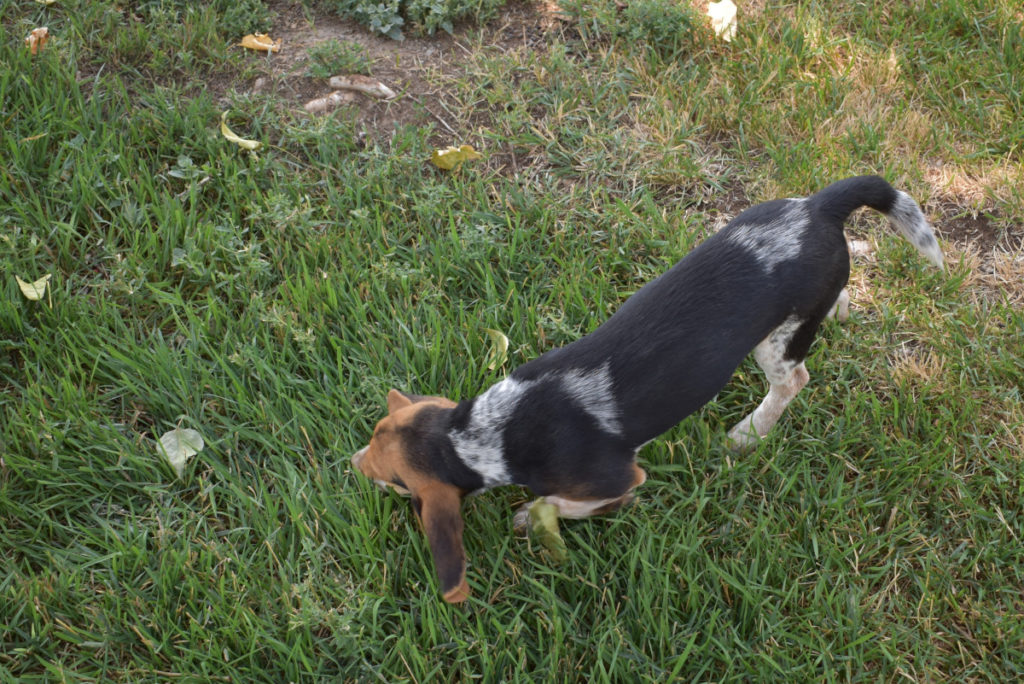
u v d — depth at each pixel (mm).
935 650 1176
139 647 1162
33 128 1468
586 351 1157
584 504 1170
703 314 1150
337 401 1298
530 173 1523
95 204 1432
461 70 1615
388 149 1530
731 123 1577
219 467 1248
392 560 1200
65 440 1257
